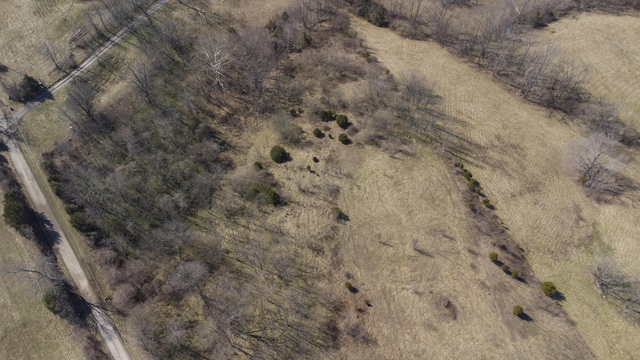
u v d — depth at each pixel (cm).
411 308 6078
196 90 8738
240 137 8156
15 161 7731
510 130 8188
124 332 5978
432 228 6844
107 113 8212
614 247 6612
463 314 5997
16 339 5922
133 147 7725
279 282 6353
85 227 6725
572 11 10556
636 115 8344
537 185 7369
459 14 10712
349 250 6656
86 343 5869
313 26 10300
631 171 7550
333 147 7944
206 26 9950
